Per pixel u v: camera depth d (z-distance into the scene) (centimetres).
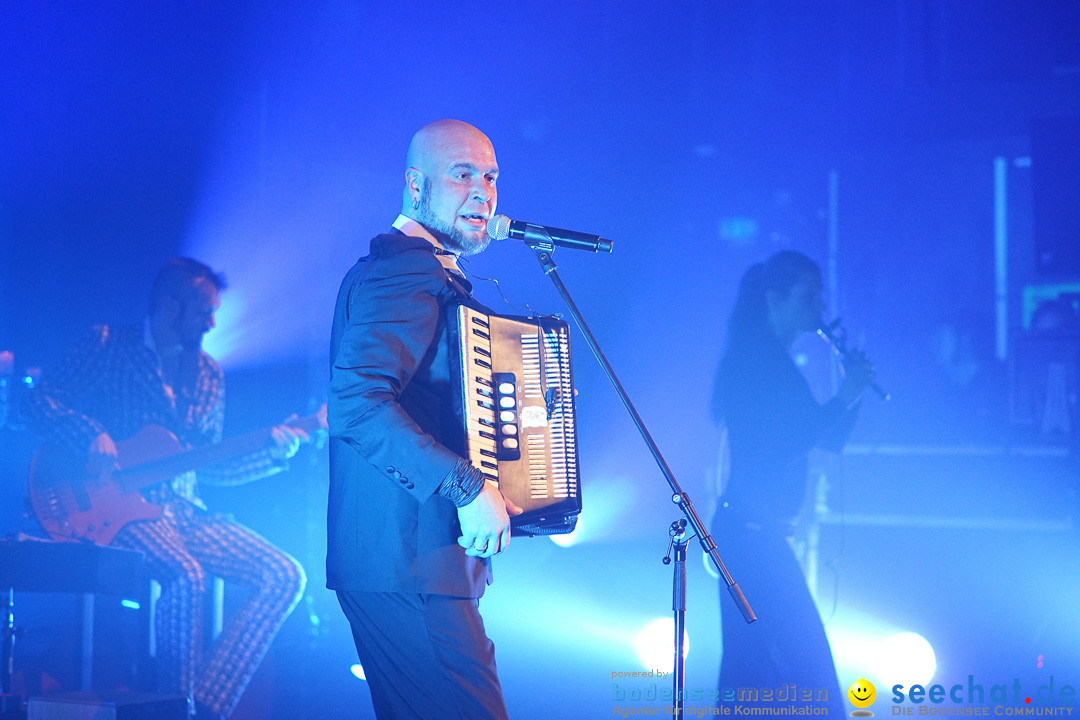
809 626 358
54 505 428
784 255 393
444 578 233
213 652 429
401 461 223
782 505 370
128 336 457
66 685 462
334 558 241
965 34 859
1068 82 837
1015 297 1163
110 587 395
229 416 599
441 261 255
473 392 240
